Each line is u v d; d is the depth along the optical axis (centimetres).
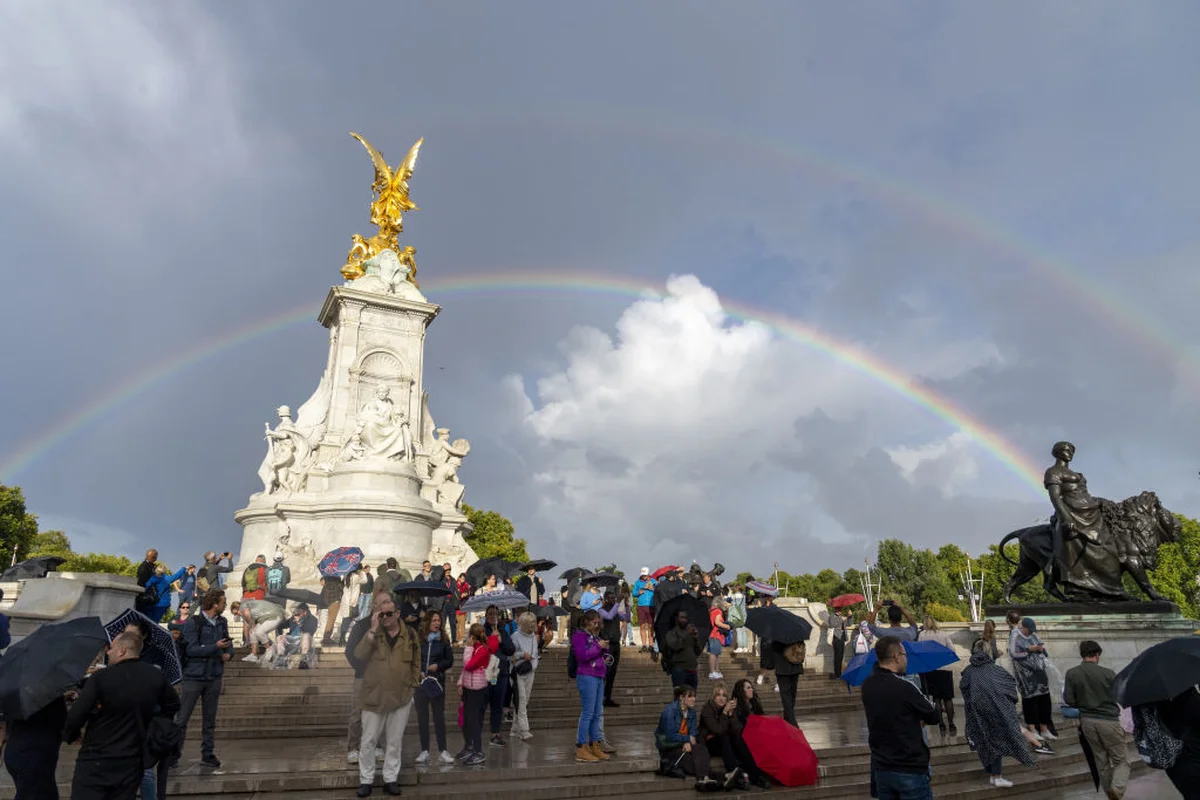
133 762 677
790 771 1041
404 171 5025
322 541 3397
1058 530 1902
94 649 691
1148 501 1889
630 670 1998
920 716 715
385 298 4403
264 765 1093
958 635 1944
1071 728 1571
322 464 3900
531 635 1397
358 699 1059
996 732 1084
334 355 4456
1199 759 675
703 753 1053
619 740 1380
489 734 1494
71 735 659
